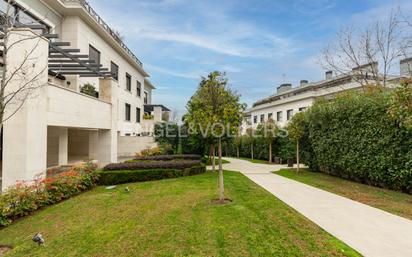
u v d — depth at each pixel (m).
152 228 4.53
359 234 4.14
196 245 3.79
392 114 6.52
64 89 8.37
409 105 6.03
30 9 10.91
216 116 6.55
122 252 3.65
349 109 9.16
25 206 5.76
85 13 13.70
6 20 5.05
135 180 9.89
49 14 12.53
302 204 6.04
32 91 6.49
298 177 10.73
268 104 31.34
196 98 8.12
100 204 6.33
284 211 5.39
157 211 5.59
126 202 6.46
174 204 6.16
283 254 3.46
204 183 9.11
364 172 8.62
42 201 6.33
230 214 5.22
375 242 3.84
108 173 9.55
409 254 3.46
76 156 15.50
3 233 4.77
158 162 11.32
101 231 4.48
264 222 4.71
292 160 16.00
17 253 3.77
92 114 10.46
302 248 3.63
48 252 3.75
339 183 9.07
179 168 11.03
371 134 8.05
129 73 22.05
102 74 12.48
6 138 6.37
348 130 9.26
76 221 5.11
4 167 6.35
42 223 5.16
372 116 8.00
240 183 9.08
